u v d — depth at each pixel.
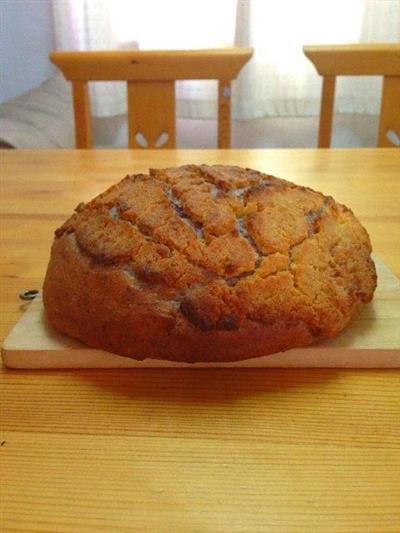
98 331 0.32
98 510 0.24
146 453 0.27
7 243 0.51
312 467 0.26
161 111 0.98
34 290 0.42
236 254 0.32
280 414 0.30
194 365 0.33
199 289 0.31
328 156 0.76
